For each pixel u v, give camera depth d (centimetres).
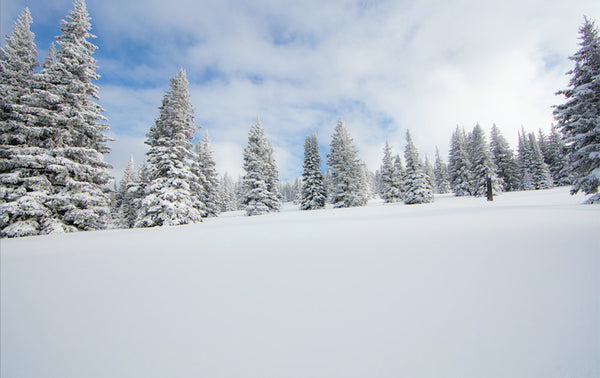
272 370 186
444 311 251
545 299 262
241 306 288
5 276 431
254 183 3031
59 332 250
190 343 223
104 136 1755
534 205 1456
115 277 411
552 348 192
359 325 236
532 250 432
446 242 536
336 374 179
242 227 1103
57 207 1498
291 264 438
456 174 4419
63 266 489
